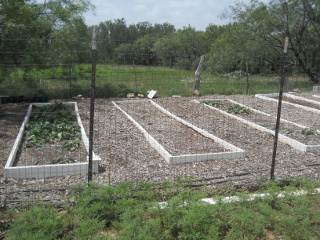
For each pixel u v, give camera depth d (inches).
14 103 476.4
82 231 139.7
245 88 646.5
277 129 213.9
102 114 423.8
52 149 284.8
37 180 219.9
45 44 464.4
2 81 456.1
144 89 579.2
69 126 342.6
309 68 781.9
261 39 802.2
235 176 230.5
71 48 532.7
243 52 789.2
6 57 413.7
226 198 188.4
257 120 407.5
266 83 669.9
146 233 144.0
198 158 262.1
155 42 1349.7
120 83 602.2
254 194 194.9
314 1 751.1
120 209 160.4
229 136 335.0
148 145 300.0
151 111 446.6
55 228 147.9
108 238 136.2
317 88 636.7
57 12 511.8
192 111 446.9
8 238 137.0
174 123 382.6
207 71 774.5
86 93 552.4
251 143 315.3
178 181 200.5
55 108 442.9
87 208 157.8
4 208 177.9
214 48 869.8
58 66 512.4
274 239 157.2
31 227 141.9
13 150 263.9
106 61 547.5
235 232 149.6
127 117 405.7
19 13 426.6
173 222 156.4
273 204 182.9
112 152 277.4
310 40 805.9
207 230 144.3
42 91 514.6
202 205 155.3
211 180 220.7
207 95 575.8
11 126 358.9
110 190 169.8
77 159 260.2
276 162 263.0
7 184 211.5
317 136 339.6
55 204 182.1
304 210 166.2
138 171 237.3
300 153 290.4
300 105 492.1
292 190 183.0
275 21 772.0
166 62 530.6
